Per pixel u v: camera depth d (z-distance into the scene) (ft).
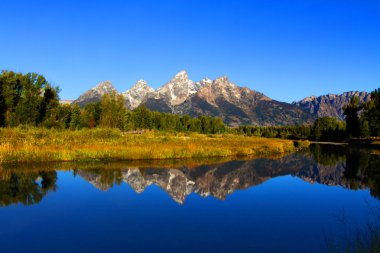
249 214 55.93
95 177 86.22
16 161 106.11
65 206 58.44
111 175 89.76
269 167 119.65
